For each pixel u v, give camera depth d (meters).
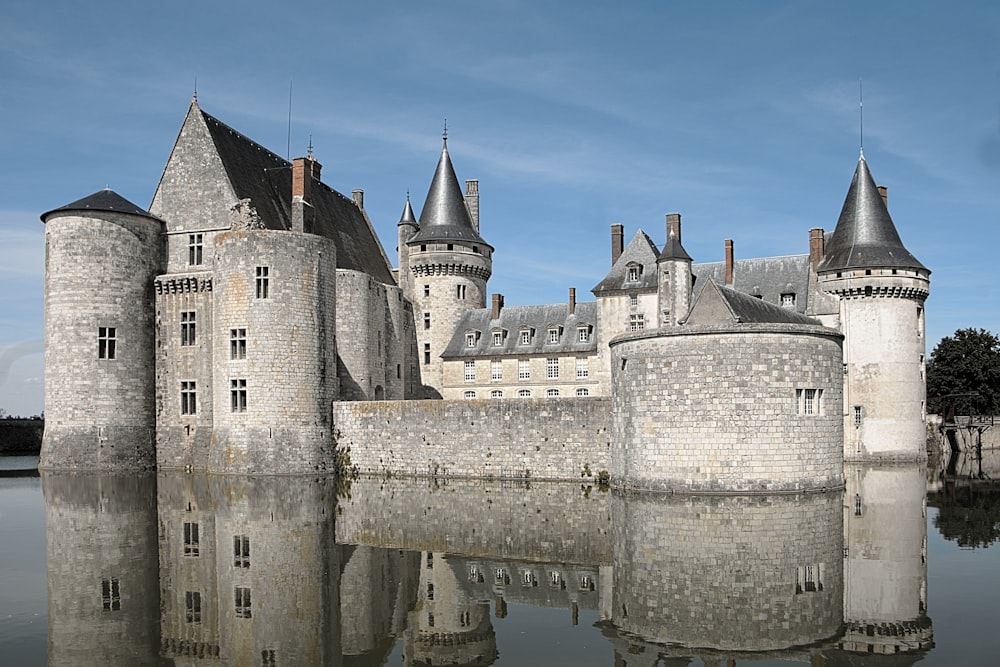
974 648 13.15
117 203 46.38
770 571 18.22
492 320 65.00
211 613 15.91
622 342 32.28
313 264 42.38
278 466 40.34
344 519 26.61
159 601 16.67
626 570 18.73
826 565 18.73
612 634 14.41
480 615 15.80
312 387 41.81
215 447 41.72
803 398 30.05
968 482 37.47
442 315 65.19
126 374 45.12
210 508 29.36
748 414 29.33
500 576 18.72
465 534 23.67
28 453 63.56
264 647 13.98
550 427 36.97
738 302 33.97
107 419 44.38
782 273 55.91
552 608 16.17
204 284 45.53
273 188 51.94
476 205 70.19
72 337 44.22
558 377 61.69
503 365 63.16
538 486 35.31
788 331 29.61
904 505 28.08
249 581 18.23
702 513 25.62
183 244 47.47
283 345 41.19
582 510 27.66
